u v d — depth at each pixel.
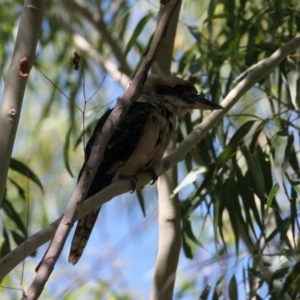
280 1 9.91
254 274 8.88
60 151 15.15
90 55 14.04
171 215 9.09
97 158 5.65
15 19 14.20
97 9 14.23
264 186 9.12
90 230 8.02
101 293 13.16
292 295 8.66
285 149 8.76
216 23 12.22
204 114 10.70
